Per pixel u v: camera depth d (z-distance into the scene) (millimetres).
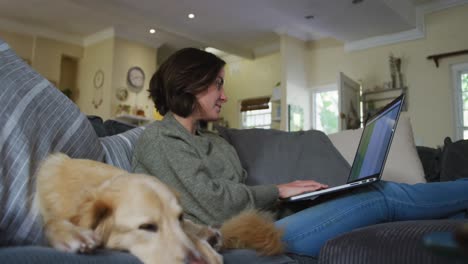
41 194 776
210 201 1193
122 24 6402
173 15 6066
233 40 7195
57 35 6836
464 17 5352
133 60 6891
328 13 5352
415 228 934
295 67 6699
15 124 786
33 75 972
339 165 1783
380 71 6062
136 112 6719
